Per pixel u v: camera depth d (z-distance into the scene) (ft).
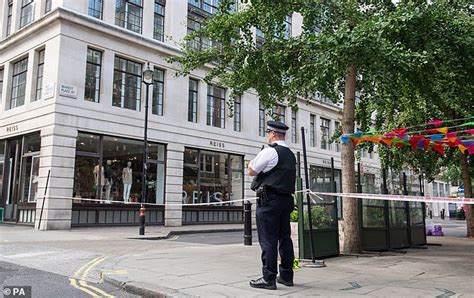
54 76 57.41
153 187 67.97
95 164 60.70
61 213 55.31
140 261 26.05
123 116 63.98
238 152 82.64
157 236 49.88
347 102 32.17
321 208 29.17
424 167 54.29
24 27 63.36
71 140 57.36
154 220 67.46
